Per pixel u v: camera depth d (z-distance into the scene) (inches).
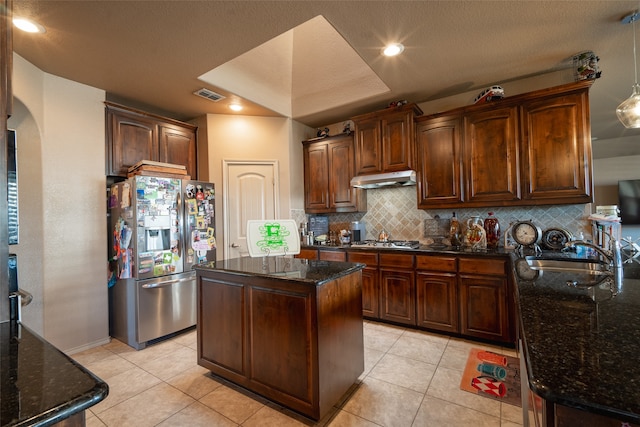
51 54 94.8
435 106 138.1
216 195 150.9
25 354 31.0
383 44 94.0
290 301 70.7
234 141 154.3
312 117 159.8
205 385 85.0
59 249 106.2
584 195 98.9
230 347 82.5
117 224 118.8
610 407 19.4
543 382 22.5
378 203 155.9
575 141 100.3
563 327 33.5
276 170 158.7
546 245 107.4
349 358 78.7
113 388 83.9
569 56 101.6
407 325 124.0
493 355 98.5
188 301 125.3
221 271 82.0
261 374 76.1
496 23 83.8
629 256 83.2
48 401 22.8
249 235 87.1
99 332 115.0
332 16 80.7
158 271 116.3
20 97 95.1
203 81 116.5
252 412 72.9
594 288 50.9
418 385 82.4
